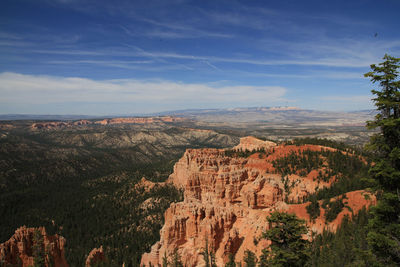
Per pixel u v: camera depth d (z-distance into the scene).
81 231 143.50
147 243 124.38
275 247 43.97
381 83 35.56
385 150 36.19
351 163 140.12
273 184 98.56
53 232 143.75
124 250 117.62
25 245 71.81
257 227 72.56
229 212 76.62
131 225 148.25
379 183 36.25
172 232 75.75
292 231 43.09
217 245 73.12
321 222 77.00
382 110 36.34
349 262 51.62
